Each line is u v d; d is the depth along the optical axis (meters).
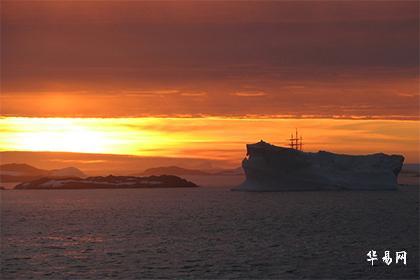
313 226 189.00
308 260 126.56
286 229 181.12
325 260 126.75
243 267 120.19
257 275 113.69
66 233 178.12
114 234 173.50
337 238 159.62
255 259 127.88
